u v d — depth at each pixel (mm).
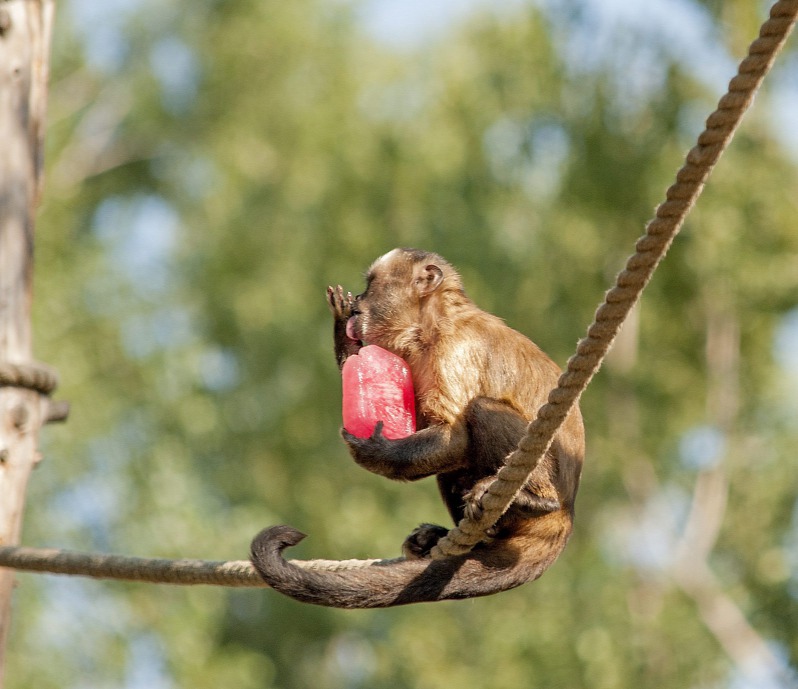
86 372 35188
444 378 11000
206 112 45312
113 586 31812
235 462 40156
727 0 30562
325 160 39188
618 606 32594
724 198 32656
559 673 31844
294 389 39469
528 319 35125
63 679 30203
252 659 37438
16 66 13352
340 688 42875
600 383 35719
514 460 8742
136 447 35406
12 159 13180
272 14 43344
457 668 34875
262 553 9422
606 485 35594
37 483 33031
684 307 35625
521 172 35812
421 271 12000
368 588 9484
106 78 46938
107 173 47375
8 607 12594
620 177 33562
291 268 39406
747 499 34156
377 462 10406
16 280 12953
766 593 32531
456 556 9977
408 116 38875
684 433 37438
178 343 38875
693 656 32000
